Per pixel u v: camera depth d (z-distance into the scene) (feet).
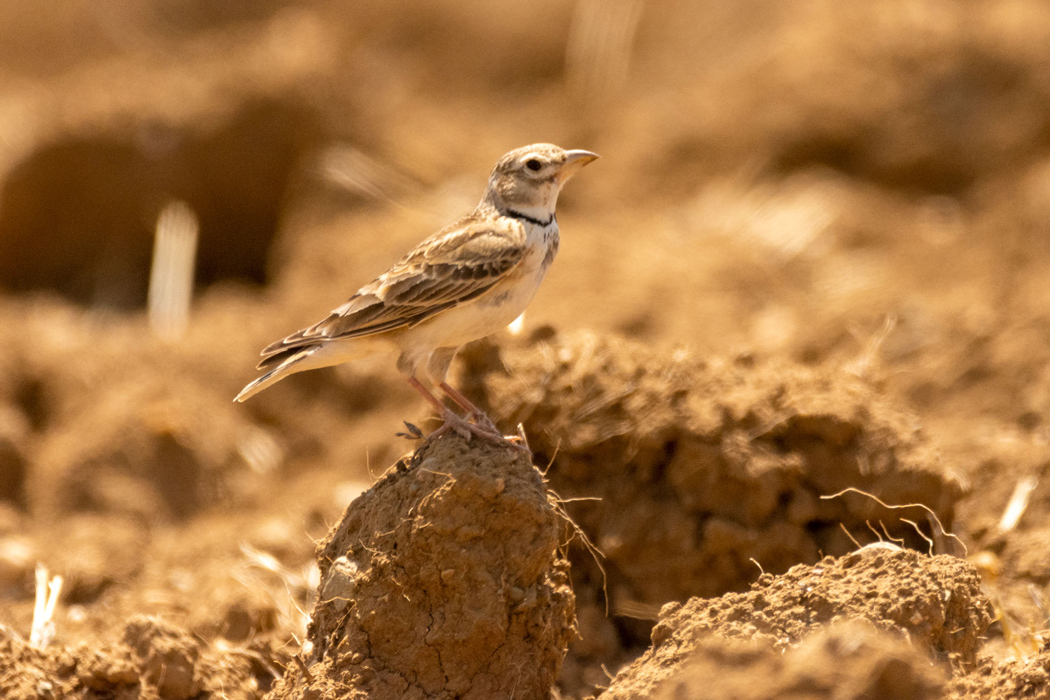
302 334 37.27
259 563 48.47
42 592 46.09
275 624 42.06
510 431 40.70
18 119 101.40
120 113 96.63
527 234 37.60
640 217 94.17
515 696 32.60
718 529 38.83
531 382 41.06
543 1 132.05
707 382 40.81
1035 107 93.76
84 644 36.94
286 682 34.55
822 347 69.15
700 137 100.78
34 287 96.73
